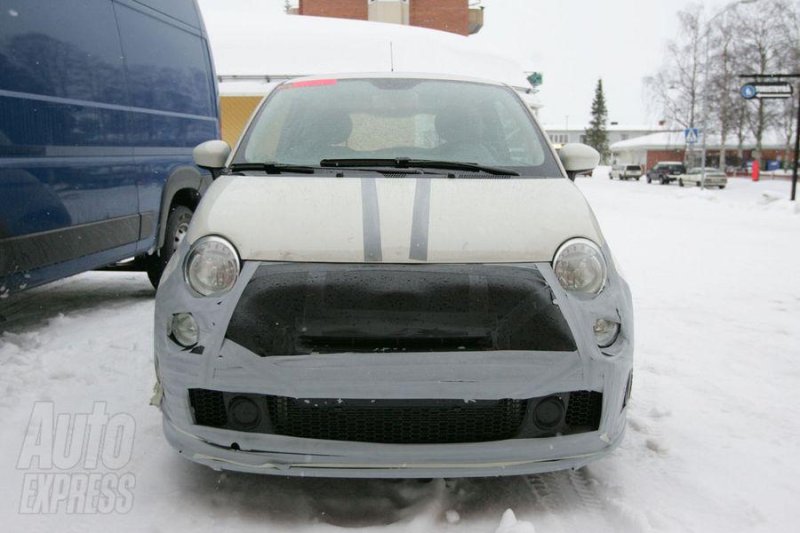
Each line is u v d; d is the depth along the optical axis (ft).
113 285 22.39
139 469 9.03
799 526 7.94
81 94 15.01
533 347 7.48
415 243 8.02
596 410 7.79
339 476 7.41
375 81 12.57
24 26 13.19
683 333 16.84
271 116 11.72
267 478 8.83
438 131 11.31
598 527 7.81
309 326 7.47
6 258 12.66
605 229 43.04
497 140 11.18
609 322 7.99
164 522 7.75
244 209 8.64
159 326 8.15
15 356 13.24
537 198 9.12
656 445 10.02
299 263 7.89
